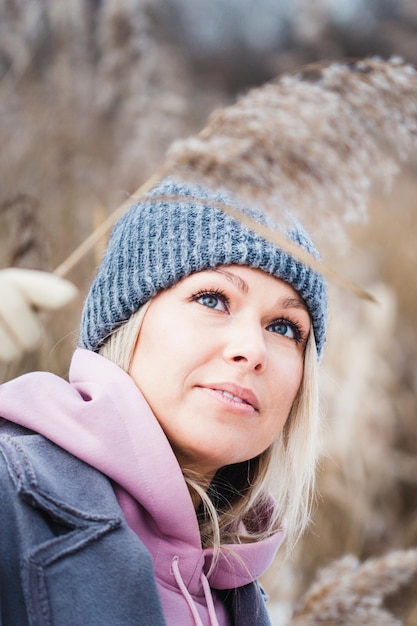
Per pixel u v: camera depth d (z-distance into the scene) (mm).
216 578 1279
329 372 3016
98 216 1699
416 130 1134
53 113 2771
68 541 1013
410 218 3826
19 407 1140
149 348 1207
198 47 5820
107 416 1130
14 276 1081
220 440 1167
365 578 1641
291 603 2369
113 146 2842
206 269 1223
